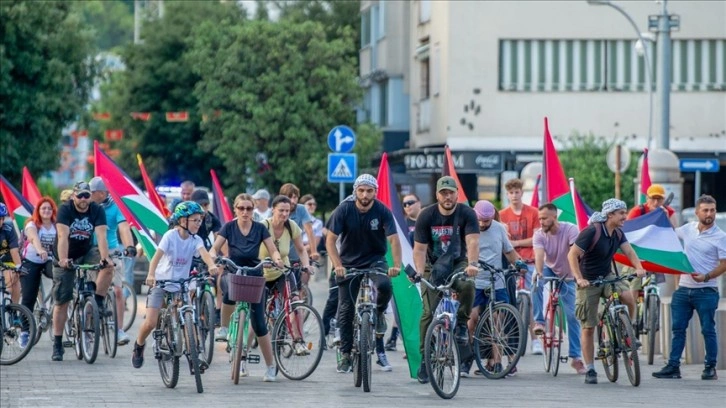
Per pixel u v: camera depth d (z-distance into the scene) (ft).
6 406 108.78
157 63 478.18
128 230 153.07
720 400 115.65
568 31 382.22
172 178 485.15
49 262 152.76
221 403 110.93
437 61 394.32
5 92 363.35
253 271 125.90
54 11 371.35
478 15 380.17
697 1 384.88
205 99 395.14
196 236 123.34
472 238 121.49
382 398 115.03
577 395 118.52
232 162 392.88
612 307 127.24
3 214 142.31
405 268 118.83
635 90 383.86
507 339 130.93
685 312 133.90
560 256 136.26
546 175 165.27
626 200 327.06
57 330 145.59
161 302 123.54
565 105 382.42
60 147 387.96
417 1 418.92
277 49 392.27
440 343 115.55
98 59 392.27
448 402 112.57
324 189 394.73
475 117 380.99
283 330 129.59
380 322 133.28
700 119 387.14
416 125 421.18
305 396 115.96
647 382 130.00
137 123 483.10
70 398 114.01
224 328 137.69
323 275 329.93
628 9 382.01
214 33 405.59
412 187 381.40
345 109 396.16
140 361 129.39
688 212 241.14
